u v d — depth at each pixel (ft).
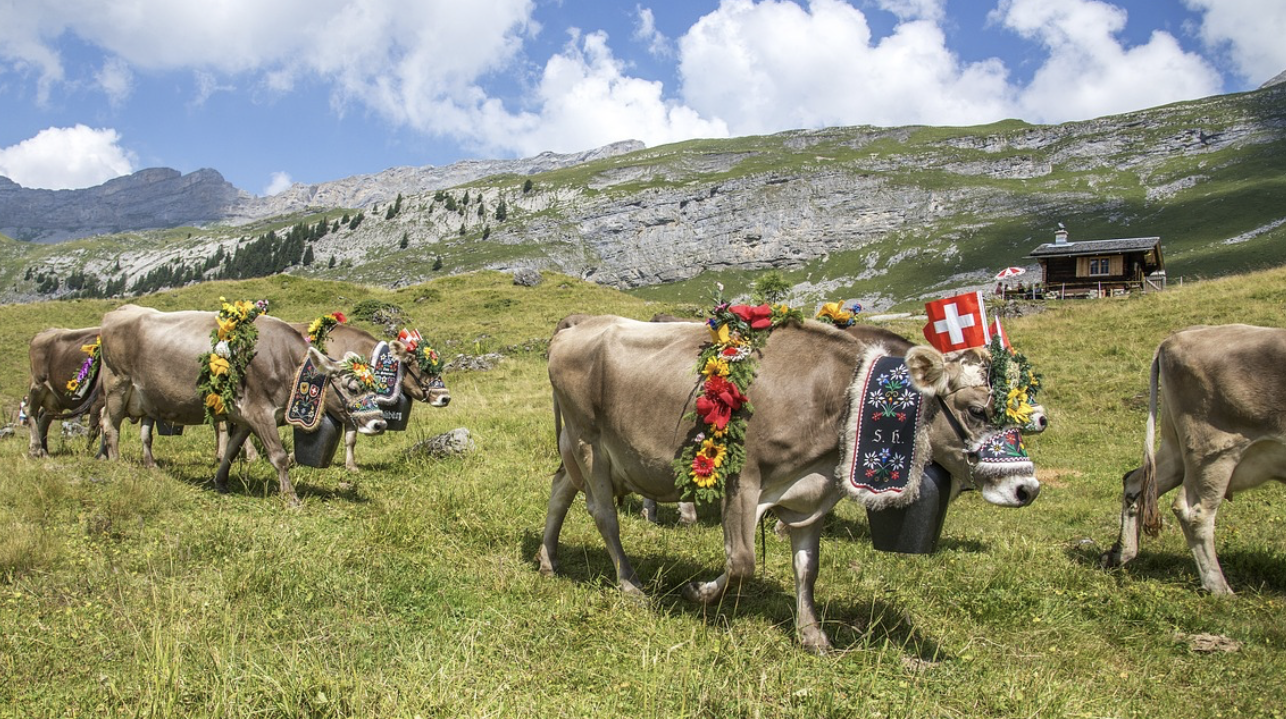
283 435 47.37
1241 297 76.59
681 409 20.31
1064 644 20.15
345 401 31.65
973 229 545.85
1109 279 188.44
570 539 27.45
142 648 16.40
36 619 18.24
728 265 650.84
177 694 14.60
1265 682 18.31
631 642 18.34
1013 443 17.87
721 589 20.24
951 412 18.15
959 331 19.12
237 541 24.08
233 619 18.20
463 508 29.60
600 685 16.43
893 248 563.07
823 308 23.44
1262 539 29.09
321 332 40.86
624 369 21.52
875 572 25.07
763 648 18.17
